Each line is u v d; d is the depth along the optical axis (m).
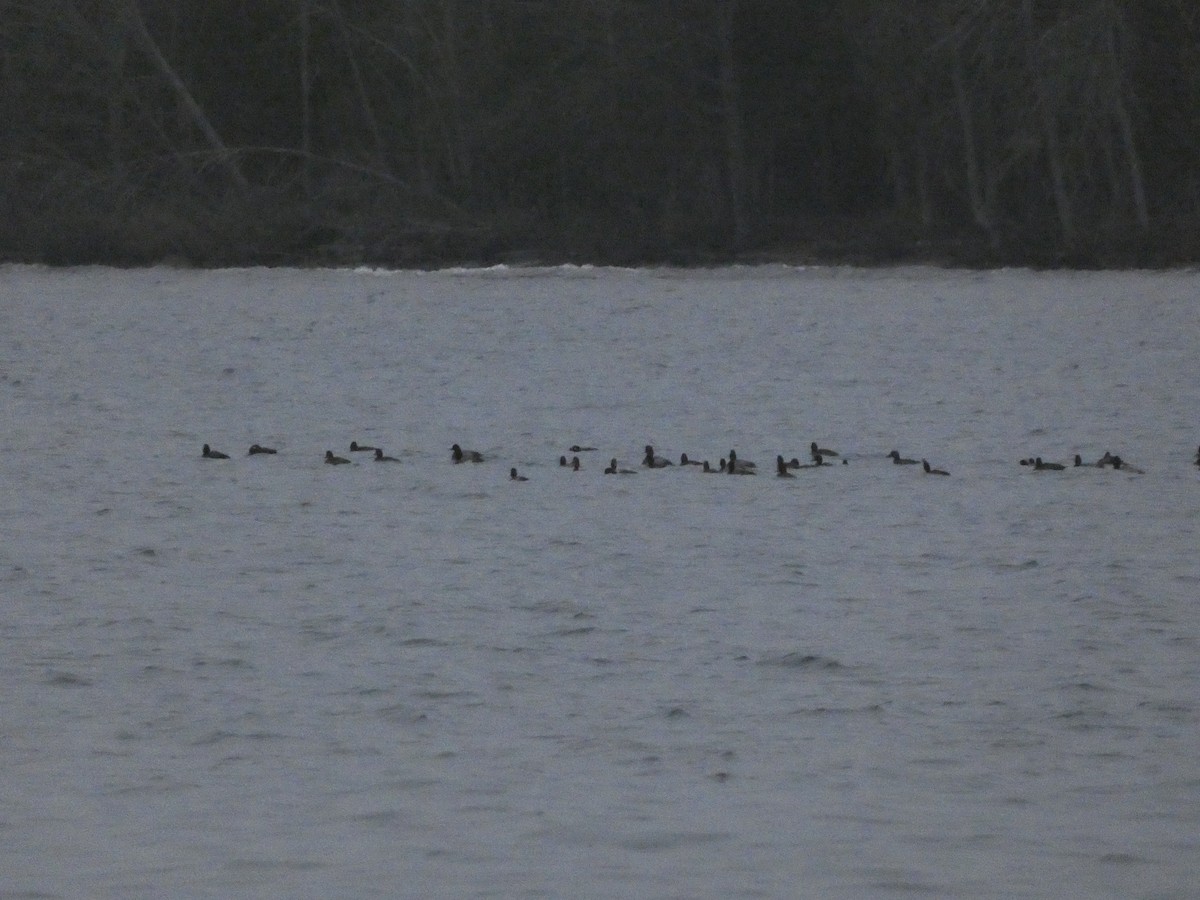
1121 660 17.14
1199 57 69.50
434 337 50.72
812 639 18.12
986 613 19.25
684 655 17.47
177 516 25.55
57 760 14.12
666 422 35.47
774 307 58.62
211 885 11.41
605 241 75.94
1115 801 13.01
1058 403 37.72
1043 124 71.25
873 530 24.22
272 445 32.66
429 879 11.49
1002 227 74.44
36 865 11.77
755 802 12.97
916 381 41.41
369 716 15.35
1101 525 24.45
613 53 76.06
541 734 14.77
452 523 24.94
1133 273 68.75
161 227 75.25
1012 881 11.41
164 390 40.53
